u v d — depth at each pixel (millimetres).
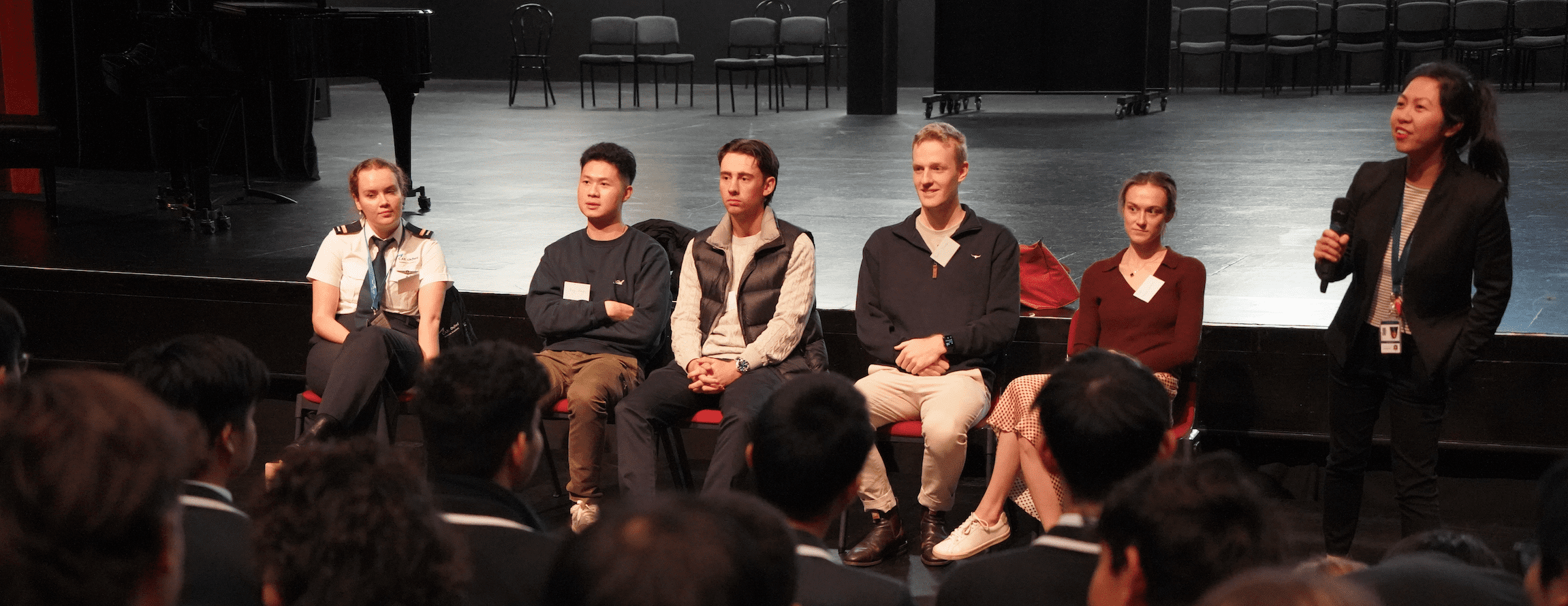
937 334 3131
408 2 14492
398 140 5688
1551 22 11305
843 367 3760
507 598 1446
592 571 812
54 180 5309
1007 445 2895
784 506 1661
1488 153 2475
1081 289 3135
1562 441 3256
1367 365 2662
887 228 3309
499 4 14898
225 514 1526
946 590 1509
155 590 864
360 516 1150
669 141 8602
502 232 5129
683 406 3125
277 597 1216
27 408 817
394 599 1144
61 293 4262
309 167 6855
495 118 10445
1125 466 1589
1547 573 1151
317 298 3396
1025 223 5160
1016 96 12609
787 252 3232
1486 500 3373
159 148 6930
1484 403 3309
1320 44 12117
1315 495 3445
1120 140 8406
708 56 14430
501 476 1795
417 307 3447
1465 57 11875
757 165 3211
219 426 1806
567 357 3266
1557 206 5293
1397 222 2580
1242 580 742
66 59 6977
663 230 3609
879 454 3027
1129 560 1184
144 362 1784
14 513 787
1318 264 2672
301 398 3320
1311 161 7094
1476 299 2527
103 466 797
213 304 4129
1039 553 1470
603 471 3688
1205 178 6484
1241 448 3584
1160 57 10391
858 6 10461
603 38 11406
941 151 3150
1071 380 1641
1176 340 2961
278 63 5129
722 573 810
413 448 3826
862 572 1487
